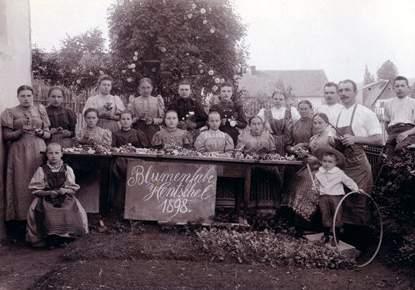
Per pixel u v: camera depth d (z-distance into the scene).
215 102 8.11
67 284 4.25
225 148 6.64
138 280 4.37
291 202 6.00
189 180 6.08
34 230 5.57
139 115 7.46
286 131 7.19
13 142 5.96
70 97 10.11
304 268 4.91
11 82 6.46
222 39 9.60
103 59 9.97
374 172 6.32
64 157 6.11
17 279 4.58
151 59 9.56
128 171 6.10
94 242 5.30
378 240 5.73
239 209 6.20
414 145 5.64
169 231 5.90
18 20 6.79
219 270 4.70
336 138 5.72
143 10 9.23
